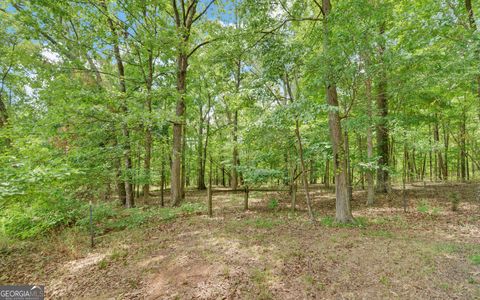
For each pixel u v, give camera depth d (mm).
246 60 11727
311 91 8258
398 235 5641
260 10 8820
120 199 11570
